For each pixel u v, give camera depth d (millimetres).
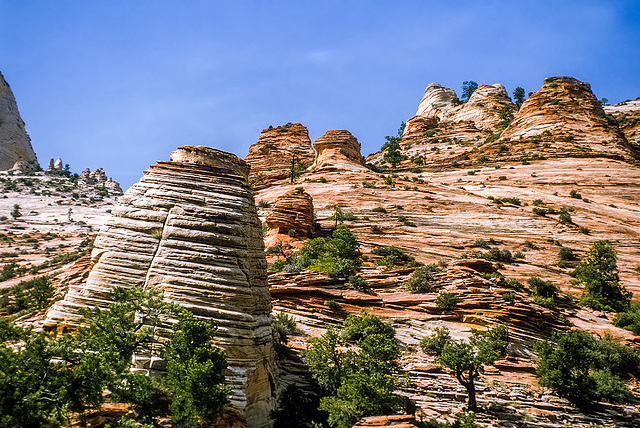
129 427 20844
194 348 25156
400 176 114625
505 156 130125
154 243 29969
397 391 35531
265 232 78875
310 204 80188
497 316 46938
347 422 26734
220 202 31734
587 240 80688
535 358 43562
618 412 36625
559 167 117250
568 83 157375
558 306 54906
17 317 41062
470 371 35062
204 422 23500
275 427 28266
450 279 52406
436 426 30453
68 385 21094
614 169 113688
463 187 111000
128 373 22938
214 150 34844
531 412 35375
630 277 69812
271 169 150500
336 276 53750
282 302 47562
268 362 29469
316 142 123750
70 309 28219
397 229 81000
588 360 39344
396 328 45719
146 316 26688
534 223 85938
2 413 18875
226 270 29375
